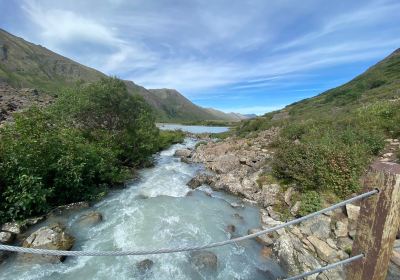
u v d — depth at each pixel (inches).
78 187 416.5
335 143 454.6
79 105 590.6
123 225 354.9
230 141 1010.1
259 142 820.0
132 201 443.5
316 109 2246.6
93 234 327.6
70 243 296.2
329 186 375.6
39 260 263.4
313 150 431.2
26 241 284.2
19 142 349.4
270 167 524.7
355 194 351.9
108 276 251.8
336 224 303.7
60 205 390.3
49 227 311.6
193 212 404.8
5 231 297.1
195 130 3029.0
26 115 415.5
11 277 240.8
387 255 111.1
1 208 323.6
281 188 439.5
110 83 676.1
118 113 680.4
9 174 330.6
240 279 253.6
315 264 255.9
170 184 549.6
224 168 633.6
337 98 2513.5
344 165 380.5
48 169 375.6
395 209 104.3
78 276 249.3
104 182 499.2
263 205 422.6
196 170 683.4
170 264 272.7
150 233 336.2
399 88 1364.4
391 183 102.6
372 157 434.3
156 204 433.4
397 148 460.8
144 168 695.1
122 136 658.8
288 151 476.1
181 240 321.1
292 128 781.3
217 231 344.8
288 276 252.2
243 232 343.0
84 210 395.5
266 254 290.0
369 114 676.1
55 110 596.4
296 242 293.0
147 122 783.1
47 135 389.4
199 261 275.9
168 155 925.2
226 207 426.0
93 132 621.0
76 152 427.8
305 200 367.2
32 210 343.9
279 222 352.8
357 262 119.3
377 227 108.4
